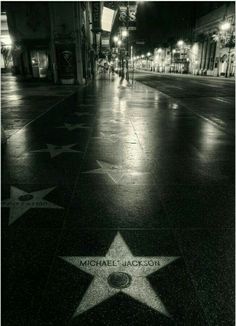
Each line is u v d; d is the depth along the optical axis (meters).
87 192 3.96
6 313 2.00
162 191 4.02
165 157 5.57
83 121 9.31
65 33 26.58
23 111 11.45
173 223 3.17
